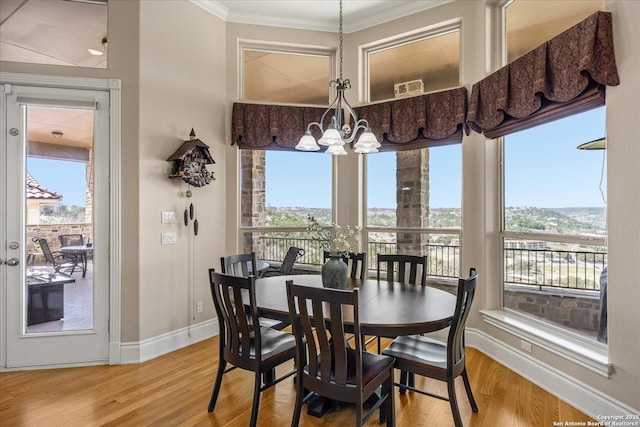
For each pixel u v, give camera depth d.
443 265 3.78
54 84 3.01
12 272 2.96
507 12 3.24
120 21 3.13
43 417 2.26
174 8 3.46
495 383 2.74
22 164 2.99
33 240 3.02
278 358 2.27
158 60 3.32
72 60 3.09
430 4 3.67
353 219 4.20
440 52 3.78
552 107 2.54
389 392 2.10
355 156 4.20
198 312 3.68
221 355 2.37
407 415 2.31
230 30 3.98
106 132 3.12
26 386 2.67
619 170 2.08
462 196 3.58
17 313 2.96
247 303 2.33
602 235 2.39
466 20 3.51
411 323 1.92
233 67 3.99
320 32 4.18
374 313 2.08
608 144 2.14
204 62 3.74
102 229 3.12
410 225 3.97
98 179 3.12
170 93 3.42
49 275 3.06
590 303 2.48
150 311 3.26
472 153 3.51
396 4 3.77
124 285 3.13
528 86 2.66
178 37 3.49
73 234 3.10
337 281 2.50
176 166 3.44
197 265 3.67
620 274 2.08
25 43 3.02
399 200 4.05
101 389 2.63
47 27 3.07
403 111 3.82
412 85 3.94
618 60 2.06
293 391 2.63
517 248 3.17
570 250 2.64
